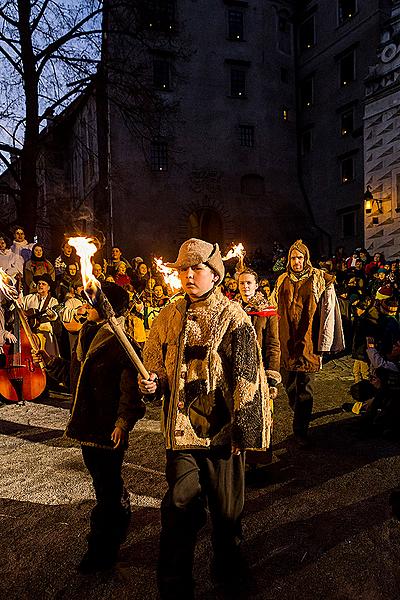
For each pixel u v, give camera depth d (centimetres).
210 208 2753
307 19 2997
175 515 207
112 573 252
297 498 343
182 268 219
